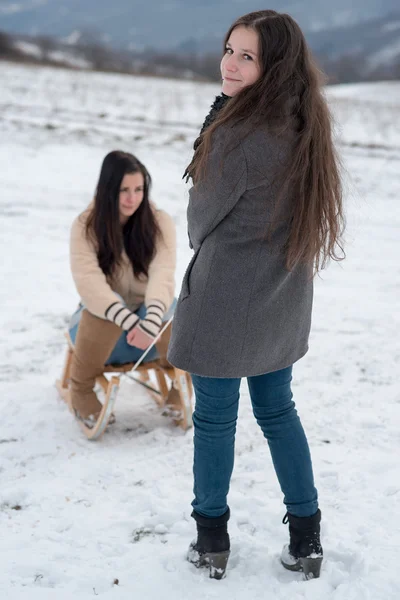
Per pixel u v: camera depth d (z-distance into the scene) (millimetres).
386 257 17562
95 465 6660
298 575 4891
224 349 4484
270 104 4188
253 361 4543
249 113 4188
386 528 5414
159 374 8188
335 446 6996
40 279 13859
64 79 57344
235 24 4387
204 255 4465
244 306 4430
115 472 6508
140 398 8453
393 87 82875
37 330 10828
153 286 7375
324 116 4395
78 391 7430
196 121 42031
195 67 140625
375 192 26453
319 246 4523
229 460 4754
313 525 4820
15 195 21938
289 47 4250
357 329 11125
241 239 4352
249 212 4293
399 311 12375
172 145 32844
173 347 4648
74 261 7367
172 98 51375
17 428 7500
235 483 6273
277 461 4840
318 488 6141
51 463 6734
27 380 8875
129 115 41719
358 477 6305
